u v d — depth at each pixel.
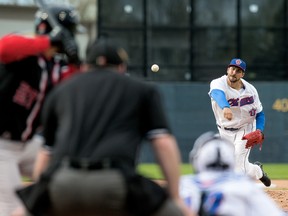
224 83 26.86
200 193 11.37
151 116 10.91
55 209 10.56
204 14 61.66
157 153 11.02
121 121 10.69
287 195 29.38
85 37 63.53
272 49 62.00
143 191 10.40
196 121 57.69
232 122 27.11
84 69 11.59
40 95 13.22
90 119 10.63
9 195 13.79
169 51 61.62
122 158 10.45
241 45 61.81
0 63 13.13
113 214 10.39
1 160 13.70
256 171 28.00
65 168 10.45
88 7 63.72
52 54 13.28
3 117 13.41
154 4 61.41
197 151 11.83
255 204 11.19
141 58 61.50
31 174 14.22
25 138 13.59
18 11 64.62
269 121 57.84
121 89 10.88
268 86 57.72
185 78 61.56
